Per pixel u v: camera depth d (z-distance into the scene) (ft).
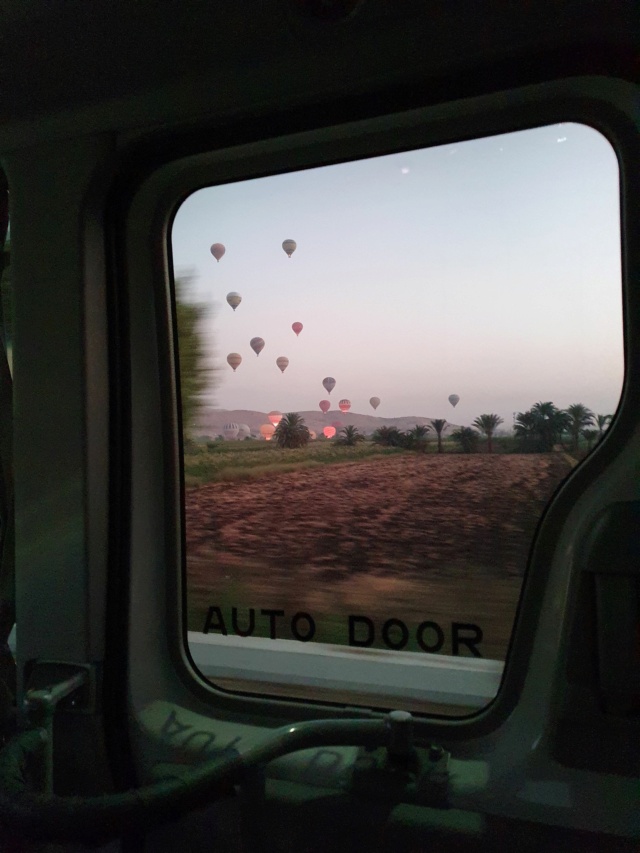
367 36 4.07
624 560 4.34
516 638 5.01
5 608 5.70
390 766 4.85
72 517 5.29
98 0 3.99
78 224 5.22
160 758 5.38
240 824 4.99
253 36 4.09
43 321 5.34
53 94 4.75
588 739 4.51
